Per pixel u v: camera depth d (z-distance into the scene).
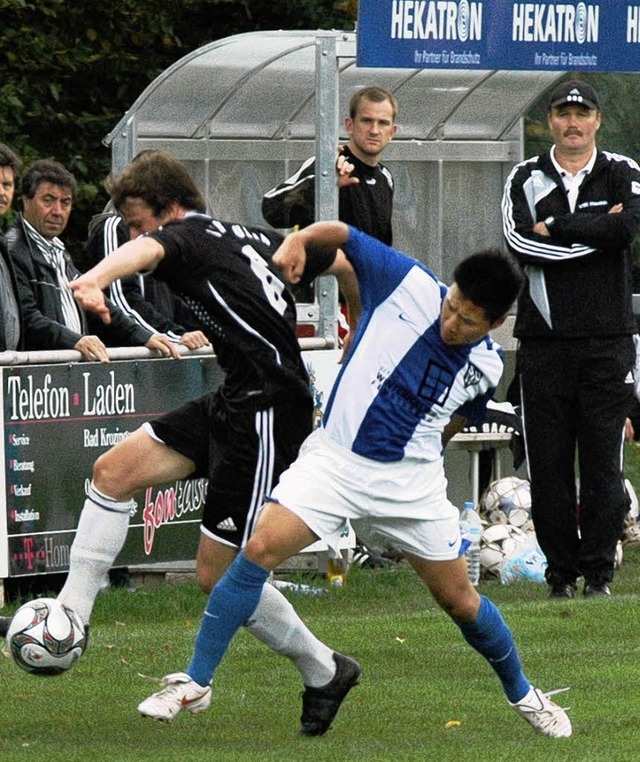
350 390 17.70
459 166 41.06
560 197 29.38
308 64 36.34
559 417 29.83
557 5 31.98
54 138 51.69
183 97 36.72
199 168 37.69
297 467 17.84
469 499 37.97
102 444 29.50
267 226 38.50
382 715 20.12
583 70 32.19
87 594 19.36
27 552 28.59
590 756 17.77
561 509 30.06
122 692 21.39
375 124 32.38
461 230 41.28
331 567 32.28
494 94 39.81
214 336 19.06
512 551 33.66
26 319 29.16
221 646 17.80
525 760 17.55
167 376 30.30
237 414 19.03
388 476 17.72
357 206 32.47
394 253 17.84
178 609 29.31
